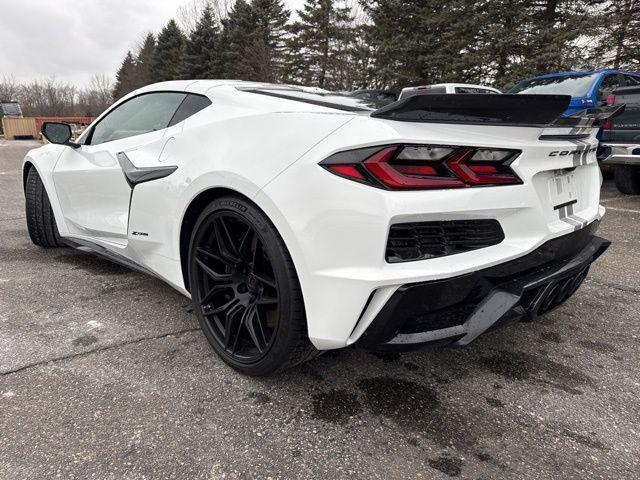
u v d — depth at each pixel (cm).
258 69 2603
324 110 171
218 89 216
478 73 1375
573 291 215
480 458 148
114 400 170
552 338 234
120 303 261
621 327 247
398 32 1658
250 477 137
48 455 142
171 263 215
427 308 149
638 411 175
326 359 206
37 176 343
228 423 160
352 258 146
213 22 3384
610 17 1157
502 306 158
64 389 176
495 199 155
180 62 3591
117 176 245
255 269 179
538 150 163
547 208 176
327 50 2336
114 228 256
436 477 139
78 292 277
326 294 151
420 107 143
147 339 219
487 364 207
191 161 196
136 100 264
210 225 192
